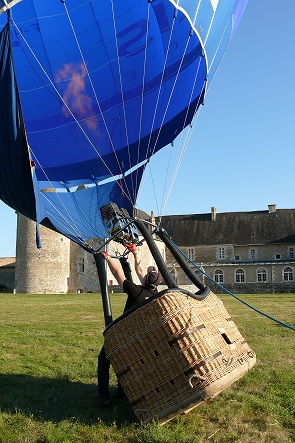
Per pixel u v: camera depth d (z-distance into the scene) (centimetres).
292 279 5916
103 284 617
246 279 6062
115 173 821
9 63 595
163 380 497
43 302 2672
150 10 703
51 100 724
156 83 775
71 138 758
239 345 558
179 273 4841
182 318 501
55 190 781
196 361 489
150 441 463
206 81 860
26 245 4953
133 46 725
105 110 755
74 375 735
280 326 1277
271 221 6650
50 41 698
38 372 756
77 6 677
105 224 659
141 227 605
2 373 748
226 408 564
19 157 591
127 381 513
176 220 6975
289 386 656
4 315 1744
